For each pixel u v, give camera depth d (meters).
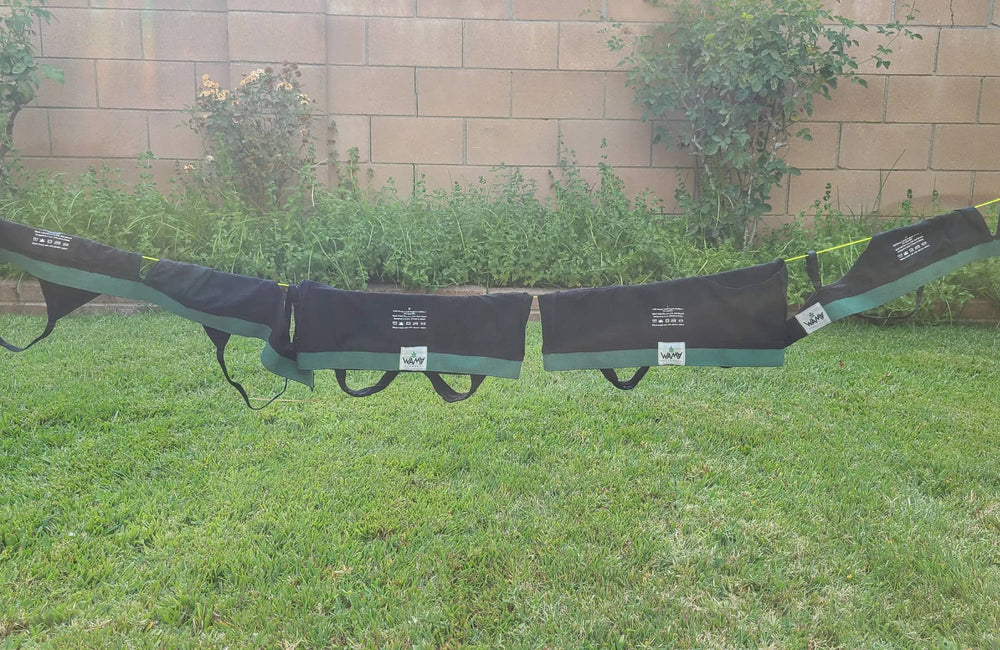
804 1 5.72
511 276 5.73
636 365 2.07
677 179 6.61
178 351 4.32
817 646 2.00
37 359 4.11
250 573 2.25
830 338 4.98
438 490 2.77
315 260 5.38
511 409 3.58
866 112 6.50
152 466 2.89
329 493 2.73
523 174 6.58
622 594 2.19
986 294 5.49
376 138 6.44
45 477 2.79
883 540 2.48
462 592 2.19
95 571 2.21
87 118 6.35
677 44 6.25
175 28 6.27
